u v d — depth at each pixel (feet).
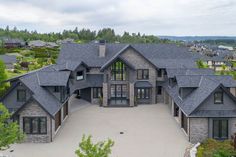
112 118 156.25
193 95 132.16
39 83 138.31
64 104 153.07
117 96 187.32
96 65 197.16
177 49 217.36
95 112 169.48
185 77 140.56
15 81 146.00
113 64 182.60
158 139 122.72
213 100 119.75
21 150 110.63
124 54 189.16
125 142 119.14
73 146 114.62
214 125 119.65
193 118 118.73
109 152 71.67
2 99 130.93
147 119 153.99
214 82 124.67
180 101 137.39
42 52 483.92
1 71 172.35
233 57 627.46
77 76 184.44
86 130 135.64
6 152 107.96
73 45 213.66
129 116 160.35
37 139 119.24
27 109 118.52
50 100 131.64
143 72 190.90
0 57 353.72
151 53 212.23
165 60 203.00
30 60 410.31
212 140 114.83
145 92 192.44
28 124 119.34
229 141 114.42
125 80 184.34
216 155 96.99
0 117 82.69
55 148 112.57
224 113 118.73
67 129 137.18
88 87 190.19
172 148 112.27
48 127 119.24
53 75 143.74
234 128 119.75
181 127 136.56
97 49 211.00
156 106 185.06
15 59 371.97
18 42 642.63
